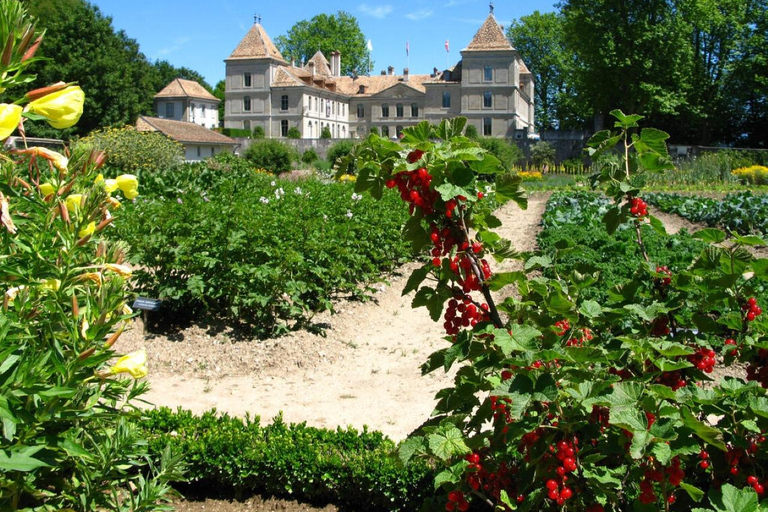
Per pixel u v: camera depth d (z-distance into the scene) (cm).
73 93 228
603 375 274
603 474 276
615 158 350
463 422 308
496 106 6900
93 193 255
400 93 7850
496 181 306
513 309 306
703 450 291
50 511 255
